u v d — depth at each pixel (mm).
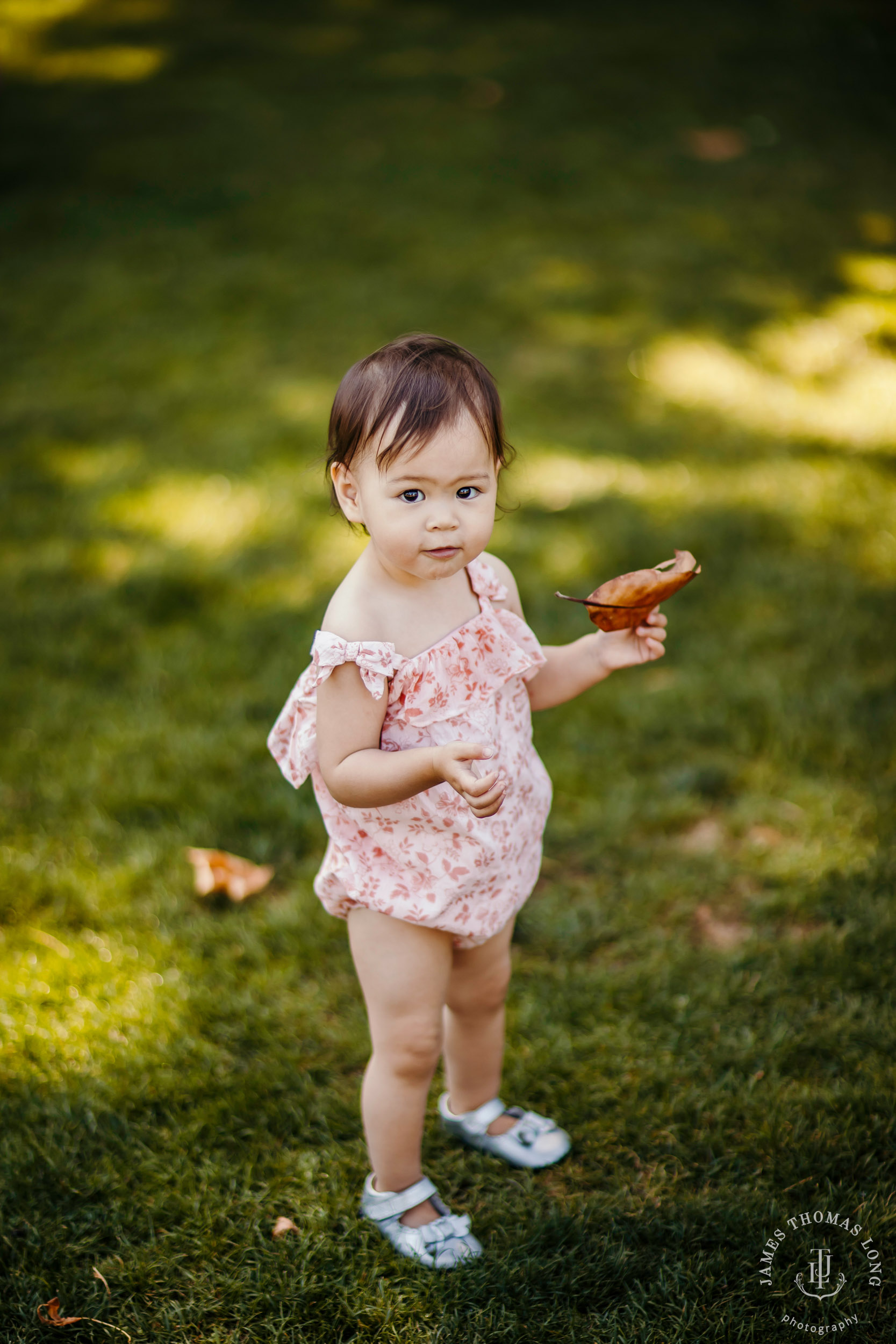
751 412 4844
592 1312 1725
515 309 5734
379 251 6422
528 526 4023
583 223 6727
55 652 3373
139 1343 1687
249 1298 1753
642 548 3873
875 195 7195
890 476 4328
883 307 5812
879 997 2281
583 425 4730
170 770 2930
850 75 9109
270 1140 2020
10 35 10688
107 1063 2146
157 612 3611
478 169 7496
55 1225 1848
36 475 4355
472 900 1709
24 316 5762
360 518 1562
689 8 10805
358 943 1730
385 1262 1800
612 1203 1900
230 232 6703
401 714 1609
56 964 2354
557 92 8836
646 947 2447
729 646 3418
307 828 2764
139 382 5109
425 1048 1742
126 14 11305
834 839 2699
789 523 4020
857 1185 1900
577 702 3229
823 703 3109
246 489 4270
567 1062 2164
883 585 3678
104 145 8055
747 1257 1777
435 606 1639
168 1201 1892
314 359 5289
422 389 1445
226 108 8734
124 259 6379
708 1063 2152
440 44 10133
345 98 8898
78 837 2713
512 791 1709
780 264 6250
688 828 2801
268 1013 2258
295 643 3451
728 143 7934
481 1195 1963
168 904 2527
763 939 2447
